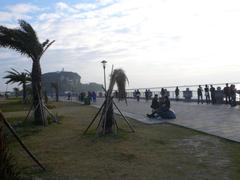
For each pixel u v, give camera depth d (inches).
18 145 509.4
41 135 615.2
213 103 1195.3
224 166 365.7
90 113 1071.0
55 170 373.1
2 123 334.3
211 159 396.8
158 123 722.2
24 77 1815.9
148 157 417.1
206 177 331.9
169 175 342.6
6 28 763.4
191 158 405.7
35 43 777.6
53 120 799.1
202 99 1301.7
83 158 425.4
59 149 485.1
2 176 269.9
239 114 813.9
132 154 433.7
